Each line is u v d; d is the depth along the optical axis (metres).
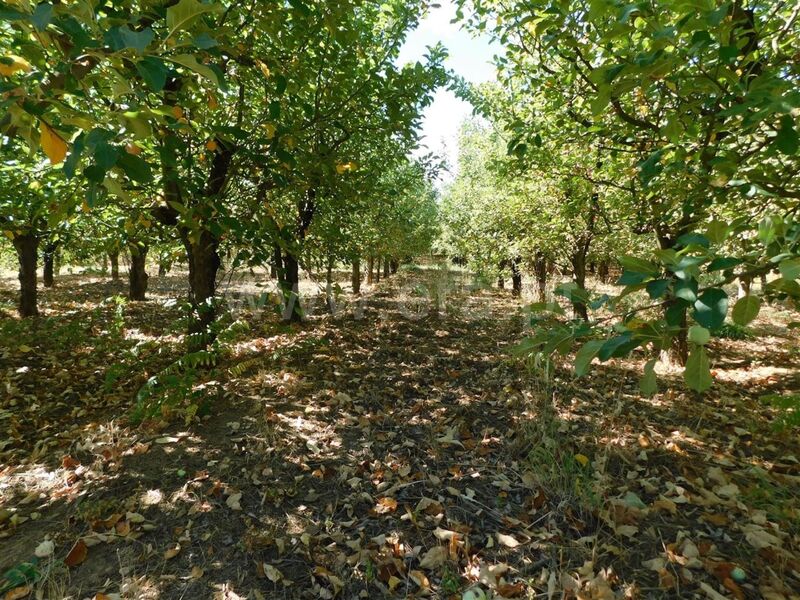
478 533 2.61
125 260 15.41
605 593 2.10
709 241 0.95
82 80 1.09
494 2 4.37
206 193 4.14
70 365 6.00
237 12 3.25
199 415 4.03
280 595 2.19
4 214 4.73
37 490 2.98
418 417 4.21
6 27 2.89
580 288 1.05
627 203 5.56
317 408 4.32
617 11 1.33
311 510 2.82
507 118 6.08
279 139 3.40
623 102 3.65
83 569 2.31
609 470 3.23
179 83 3.08
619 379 5.39
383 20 6.29
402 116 4.88
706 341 0.79
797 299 0.90
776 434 3.78
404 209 13.04
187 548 2.47
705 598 2.11
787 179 1.97
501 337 8.07
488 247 12.70
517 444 3.53
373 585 2.27
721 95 1.57
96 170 1.03
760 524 2.60
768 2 1.98
